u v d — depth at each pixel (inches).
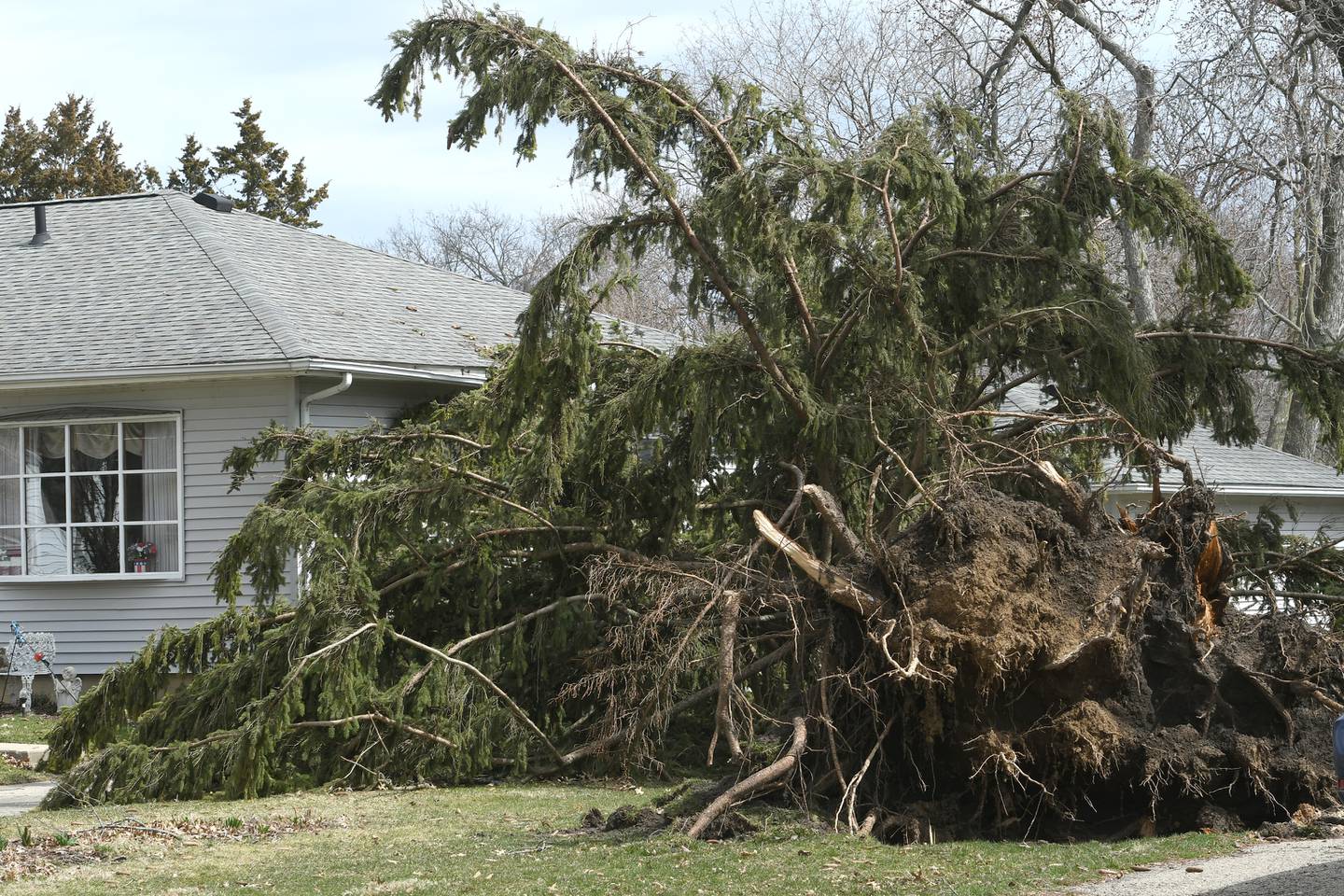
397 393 863.1
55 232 1021.8
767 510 590.6
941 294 577.9
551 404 569.3
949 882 328.8
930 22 1489.9
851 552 463.2
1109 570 419.8
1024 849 385.1
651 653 525.3
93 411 834.2
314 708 554.3
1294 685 418.9
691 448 569.9
